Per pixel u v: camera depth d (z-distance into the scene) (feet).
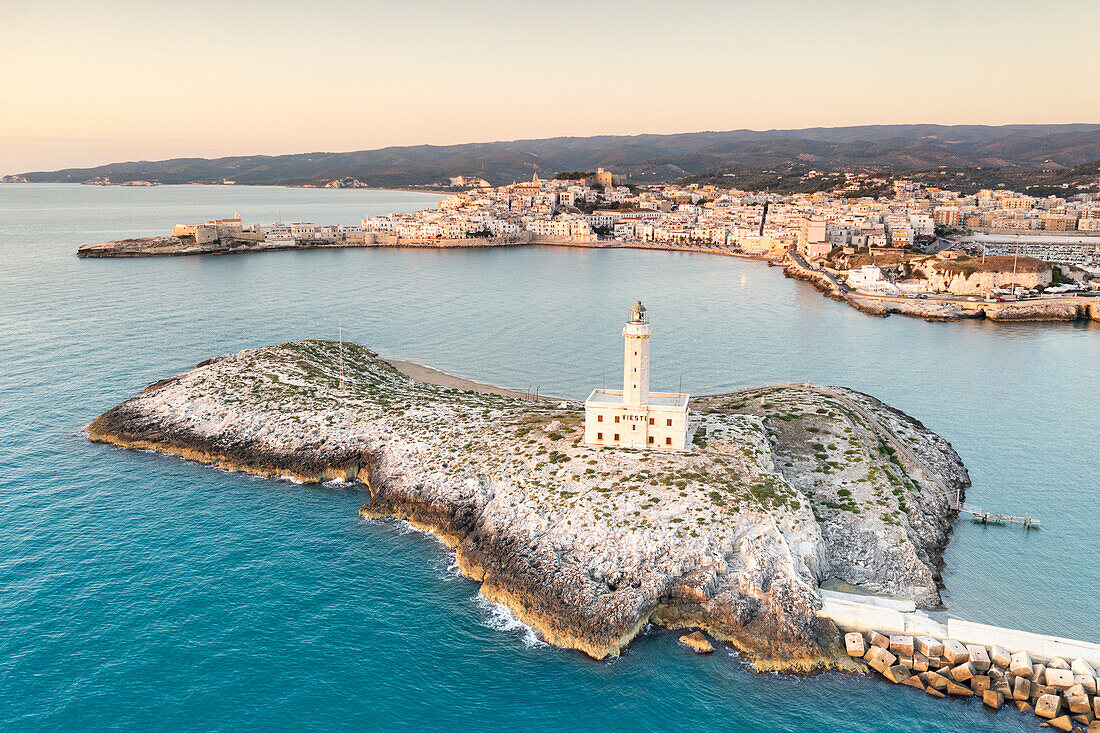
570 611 252.62
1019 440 424.05
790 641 241.96
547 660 238.89
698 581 261.44
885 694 225.76
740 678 231.50
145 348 583.99
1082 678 222.48
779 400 415.23
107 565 282.15
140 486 349.00
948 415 467.11
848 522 301.43
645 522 281.54
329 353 517.96
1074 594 274.57
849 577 279.28
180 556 290.35
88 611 254.06
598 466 319.27
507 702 221.46
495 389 504.02
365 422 391.65
